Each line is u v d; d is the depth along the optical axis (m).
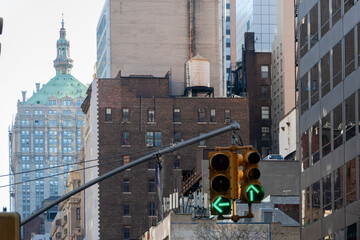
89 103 196.38
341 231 51.75
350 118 49.78
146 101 187.75
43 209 33.47
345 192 50.94
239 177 25.73
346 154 50.78
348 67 50.00
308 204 59.47
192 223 93.19
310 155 58.81
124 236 182.62
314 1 57.88
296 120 135.25
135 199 183.75
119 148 185.88
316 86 57.28
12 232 18.09
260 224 91.56
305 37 60.31
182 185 147.75
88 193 195.12
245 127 187.50
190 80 194.25
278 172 122.69
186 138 187.00
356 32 48.66
